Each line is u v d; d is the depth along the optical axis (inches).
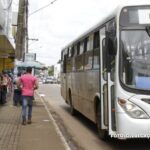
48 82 3865.7
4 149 442.9
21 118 724.0
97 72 518.9
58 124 677.9
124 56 430.6
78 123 703.1
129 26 435.5
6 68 1342.3
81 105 663.1
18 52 1118.4
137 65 428.1
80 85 668.1
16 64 1107.3
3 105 979.9
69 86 820.0
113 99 442.3
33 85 647.8
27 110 667.4
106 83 465.7
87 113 601.0
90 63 571.5
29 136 533.3
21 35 1110.4
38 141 497.4
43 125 641.6
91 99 562.3
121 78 426.9
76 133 588.1
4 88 996.6
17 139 508.7
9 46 1041.5
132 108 418.0
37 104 1086.4
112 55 433.4
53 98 1460.4
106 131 509.4
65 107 1053.2
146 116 415.8
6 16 927.7
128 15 437.7
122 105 421.4
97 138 543.2
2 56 1171.9
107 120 459.5
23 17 1090.1
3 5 790.5
